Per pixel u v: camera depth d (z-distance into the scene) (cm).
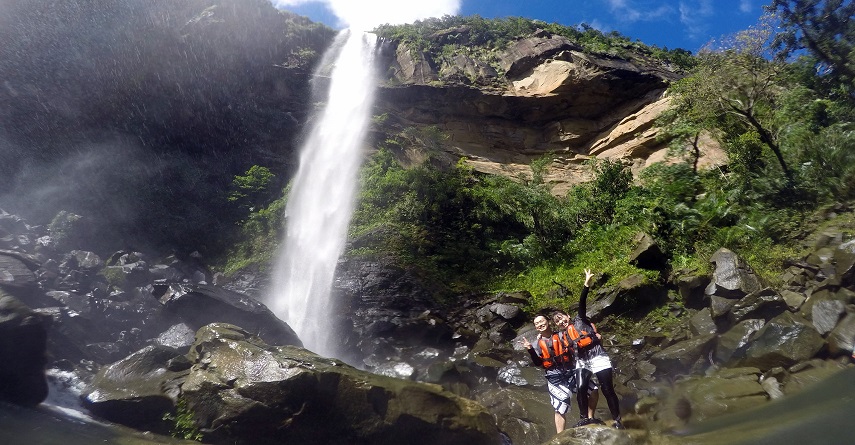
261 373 582
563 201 1848
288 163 1977
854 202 1196
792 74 1698
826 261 954
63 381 680
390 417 570
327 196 1794
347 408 570
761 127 1403
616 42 2927
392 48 2712
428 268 1476
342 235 1602
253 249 1568
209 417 574
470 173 1966
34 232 1209
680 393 696
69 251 1196
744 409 616
